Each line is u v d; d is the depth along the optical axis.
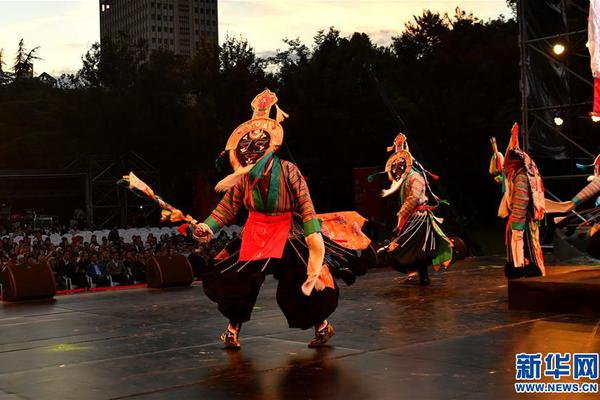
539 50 14.74
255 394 3.95
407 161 9.52
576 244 12.32
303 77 31.25
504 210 8.01
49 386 4.25
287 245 5.25
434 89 31.08
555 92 15.14
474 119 29.62
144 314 7.35
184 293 9.26
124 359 5.01
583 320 6.16
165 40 181.25
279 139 5.25
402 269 9.47
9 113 38.31
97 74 32.62
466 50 31.19
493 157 8.16
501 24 35.69
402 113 30.83
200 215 31.20
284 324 6.41
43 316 7.40
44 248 16.22
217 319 6.86
